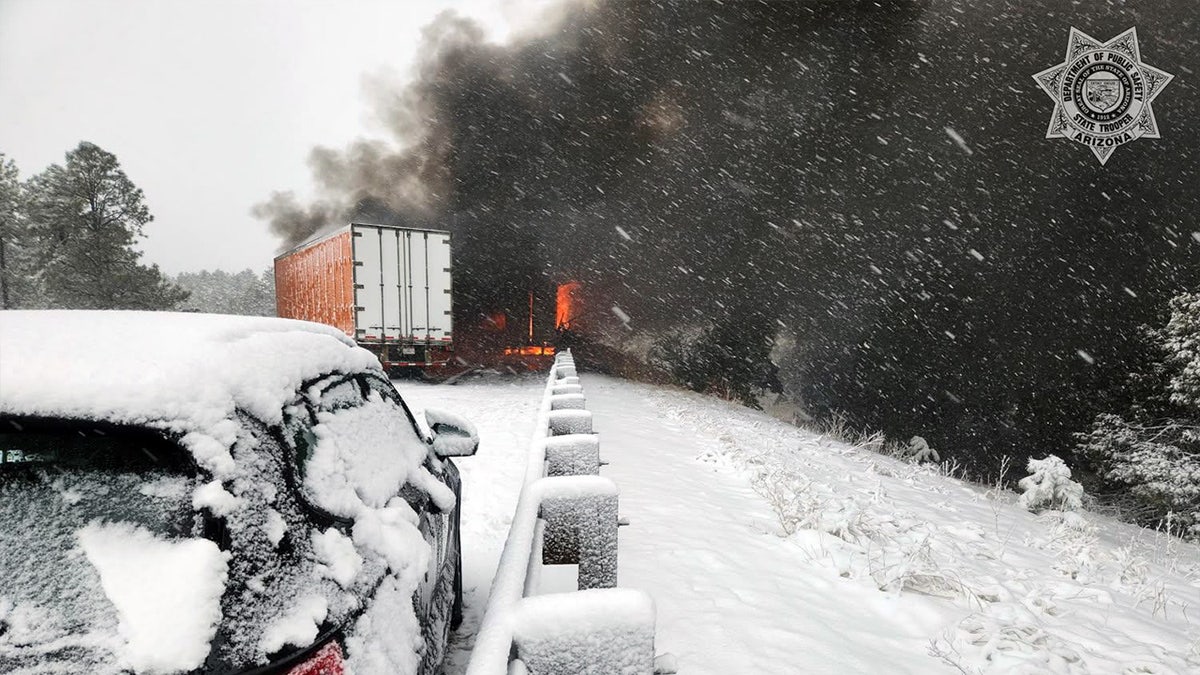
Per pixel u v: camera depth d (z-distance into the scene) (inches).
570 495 101.6
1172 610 171.2
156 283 1358.3
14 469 51.8
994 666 117.8
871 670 114.0
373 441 86.9
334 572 58.6
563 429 196.4
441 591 106.9
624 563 163.3
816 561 173.5
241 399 60.5
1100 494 852.6
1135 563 207.2
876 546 189.0
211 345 63.1
